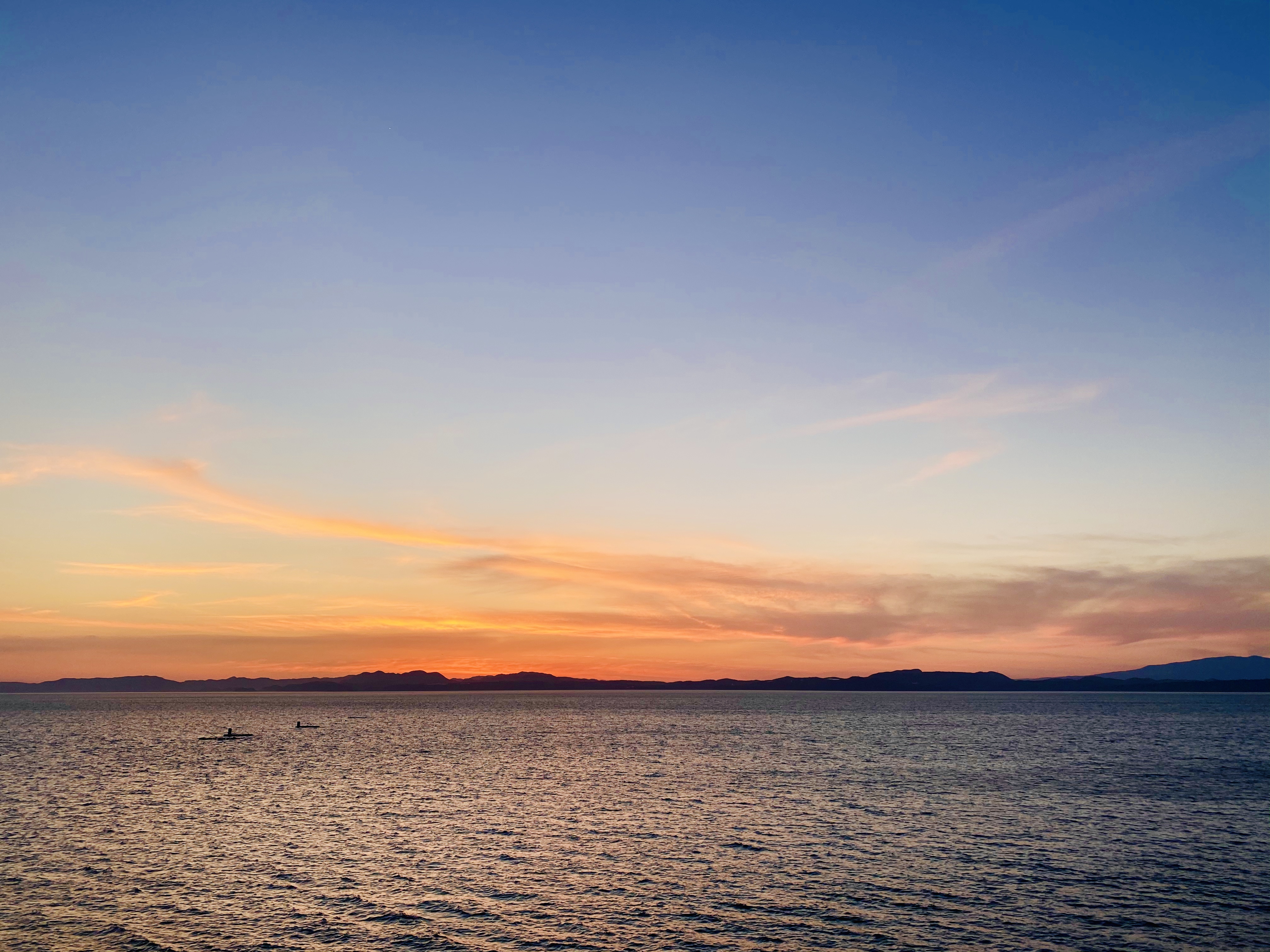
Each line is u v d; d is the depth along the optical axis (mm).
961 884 45656
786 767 99812
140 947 36781
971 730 167750
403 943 37406
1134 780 85875
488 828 61125
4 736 158625
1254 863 49812
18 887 45312
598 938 38000
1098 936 37844
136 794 78750
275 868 49469
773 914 41125
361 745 138000
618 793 78688
